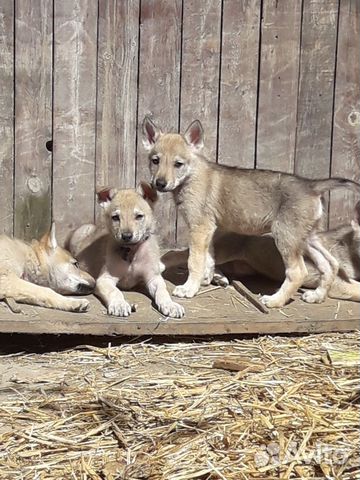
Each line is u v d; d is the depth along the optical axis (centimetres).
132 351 250
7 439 210
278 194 270
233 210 276
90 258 287
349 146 309
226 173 279
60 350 252
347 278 280
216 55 302
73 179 304
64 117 301
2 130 299
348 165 310
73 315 255
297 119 306
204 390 229
